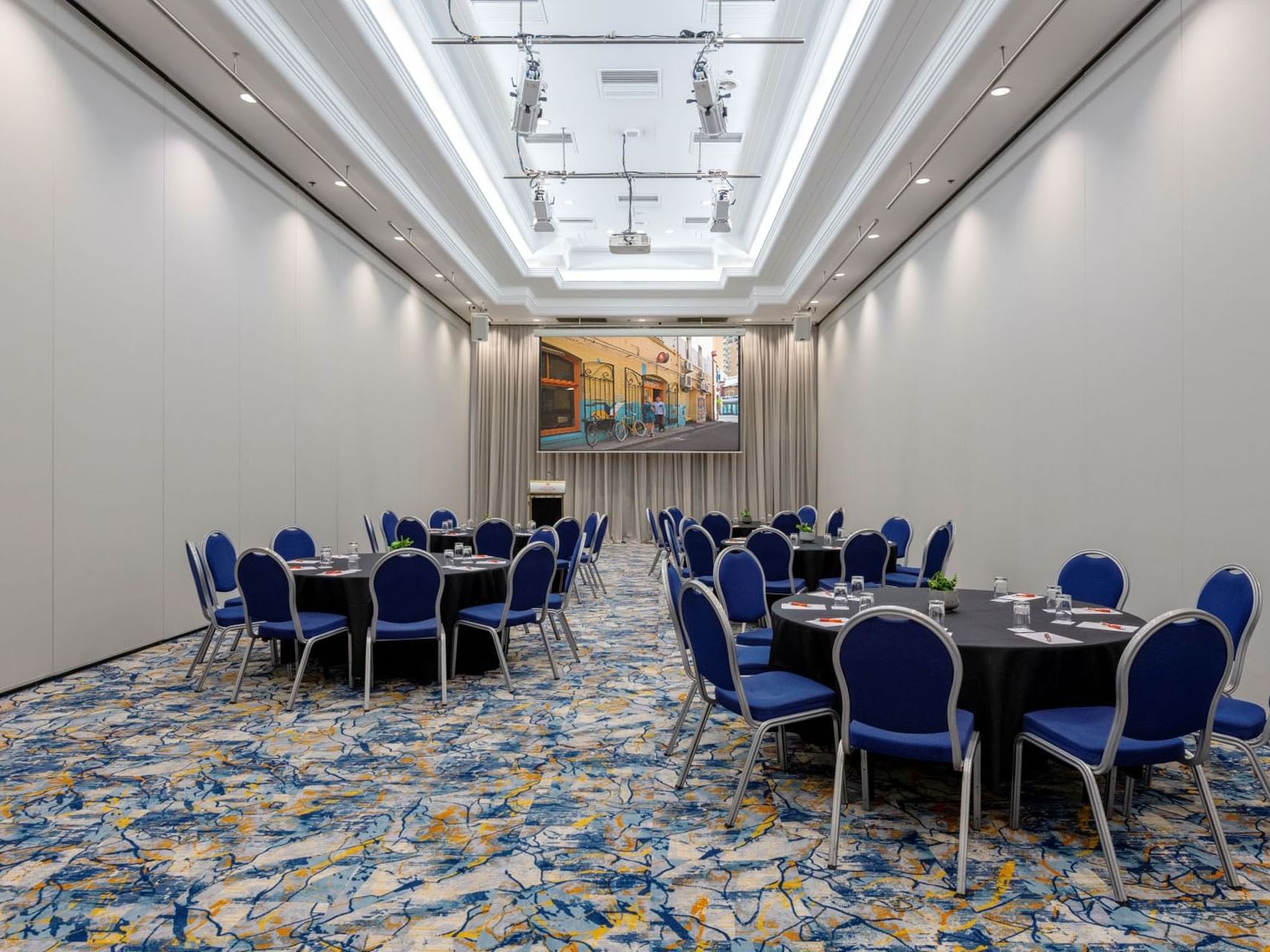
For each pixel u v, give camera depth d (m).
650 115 7.85
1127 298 4.95
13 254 4.31
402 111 6.62
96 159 4.94
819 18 6.05
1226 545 4.07
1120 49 4.96
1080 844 2.66
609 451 13.96
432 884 2.38
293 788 3.12
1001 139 6.47
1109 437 5.14
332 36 5.54
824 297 12.02
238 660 5.23
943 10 5.21
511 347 14.19
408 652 4.85
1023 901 2.29
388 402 10.03
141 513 5.38
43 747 3.56
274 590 4.20
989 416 6.99
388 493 10.05
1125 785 3.04
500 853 2.59
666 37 5.38
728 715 4.17
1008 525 6.61
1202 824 2.81
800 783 3.21
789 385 14.05
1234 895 2.33
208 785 3.15
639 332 13.68
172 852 2.58
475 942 2.08
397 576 4.25
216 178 6.25
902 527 7.99
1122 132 4.99
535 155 8.82
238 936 2.11
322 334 8.15
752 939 2.10
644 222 11.20
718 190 8.80
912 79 6.07
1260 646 3.80
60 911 2.22
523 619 4.85
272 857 2.55
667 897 2.32
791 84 7.09
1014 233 6.49
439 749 3.60
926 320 8.55
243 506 6.67
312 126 6.28
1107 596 4.20
